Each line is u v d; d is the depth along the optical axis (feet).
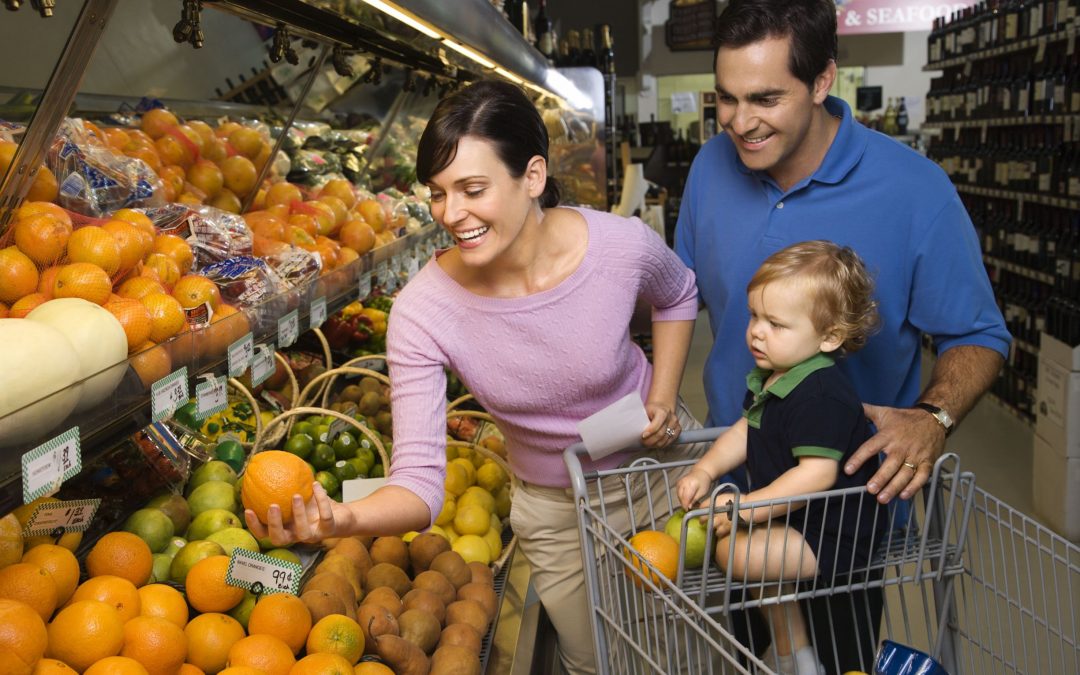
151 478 6.20
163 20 9.68
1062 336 17.04
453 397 10.96
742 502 4.69
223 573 5.22
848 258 5.39
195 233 6.68
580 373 5.96
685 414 7.11
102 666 4.11
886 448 5.07
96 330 4.29
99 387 4.10
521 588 7.66
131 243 5.18
